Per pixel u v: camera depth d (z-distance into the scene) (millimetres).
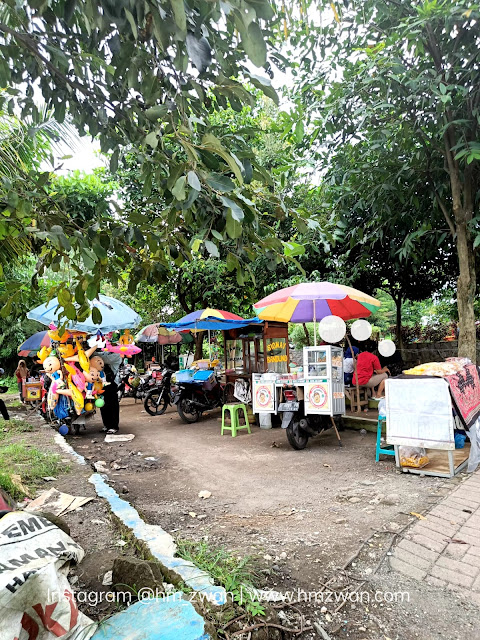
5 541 1804
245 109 9227
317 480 5043
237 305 13703
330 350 6371
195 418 9633
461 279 6738
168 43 1282
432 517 3748
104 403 8344
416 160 6758
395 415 5145
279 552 3256
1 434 7430
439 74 5793
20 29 1844
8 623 1648
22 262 3807
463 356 6672
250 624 2229
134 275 2699
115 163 2119
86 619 2000
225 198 1586
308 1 3021
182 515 4109
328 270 10398
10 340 15953
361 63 6191
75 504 4012
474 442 5051
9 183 2002
